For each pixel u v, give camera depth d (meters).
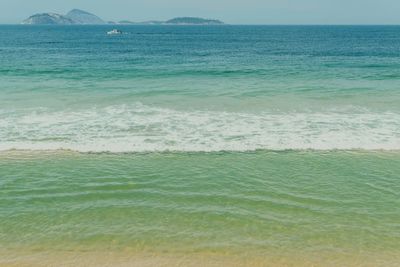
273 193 8.93
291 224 7.61
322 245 6.91
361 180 9.67
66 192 8.93
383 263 6.42
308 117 15.32
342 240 7.06
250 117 15.32
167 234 7.25
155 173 10.07
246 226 7.53
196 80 25.08
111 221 7.70
